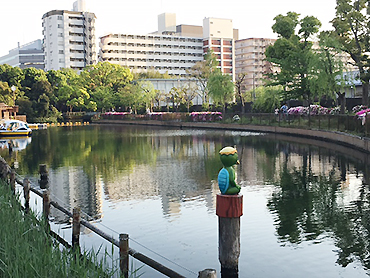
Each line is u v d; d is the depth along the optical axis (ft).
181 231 35.81
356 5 142.31
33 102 291.17
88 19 501.15
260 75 558.15
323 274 26.68
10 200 35.19
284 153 88.79
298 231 35.01
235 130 177.17
